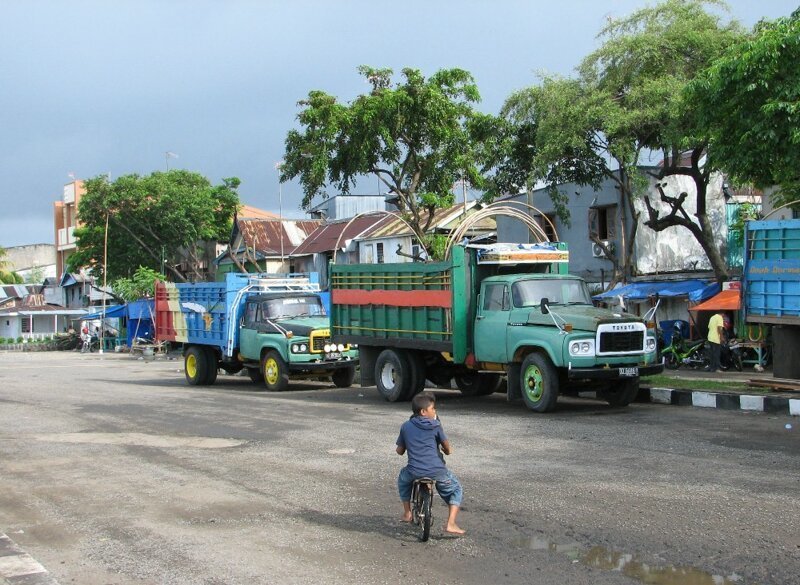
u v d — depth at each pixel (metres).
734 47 16.81
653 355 14.57
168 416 15.48
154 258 53.28
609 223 30.52
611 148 21.83
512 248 15.69
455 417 14.25
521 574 6.08
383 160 27.47
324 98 26.38
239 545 7.01
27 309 70.50
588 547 6.66
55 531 7.63
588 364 13.91
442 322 15.95
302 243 48.50
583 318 13.97
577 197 31.58
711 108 17.08
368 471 9.90
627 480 8.82
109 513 8.23
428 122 26.69
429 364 17.52
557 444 11.16
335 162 27.14
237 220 51.62
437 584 5.92
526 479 9.08
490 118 26.16
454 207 37.59
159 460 10.98
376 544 6.95
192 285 23.39
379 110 25.98
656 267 29.72
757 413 13.70
